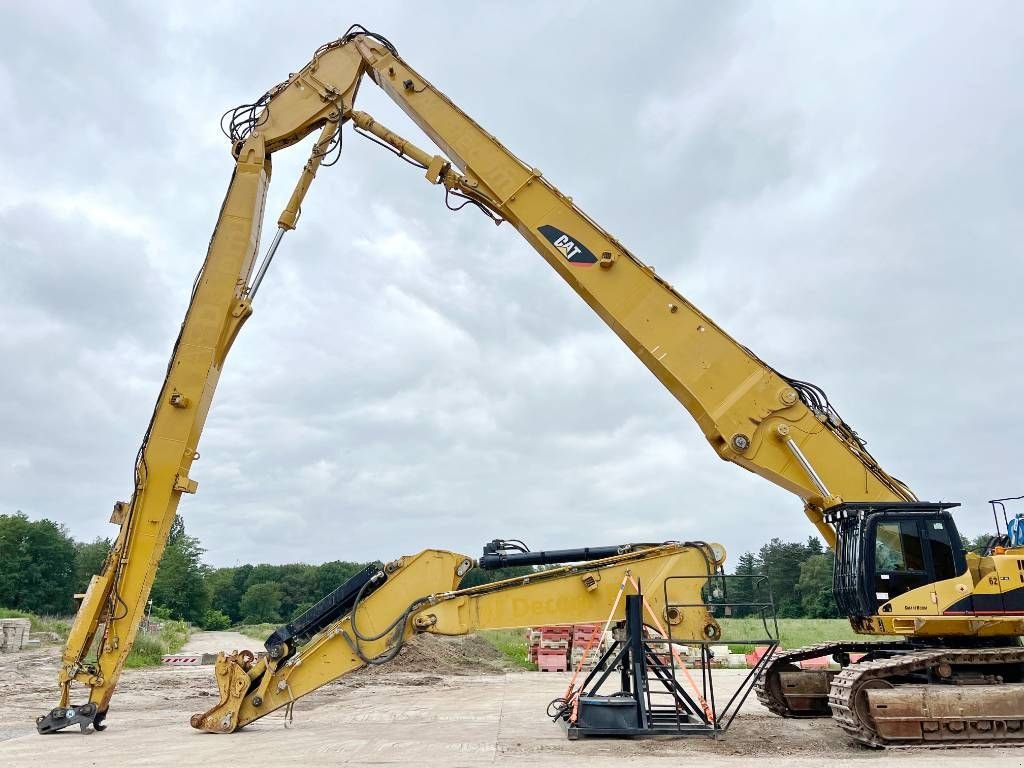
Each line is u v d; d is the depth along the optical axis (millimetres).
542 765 8719
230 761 9102
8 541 80812
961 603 10719
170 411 12320
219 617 90562
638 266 12438
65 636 33969
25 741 10797
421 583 11781
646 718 10914
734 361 12031
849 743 10391
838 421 11805
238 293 12969
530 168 12867
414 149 13023
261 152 13258
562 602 11500
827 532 12070
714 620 11383
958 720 10039
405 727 12391
